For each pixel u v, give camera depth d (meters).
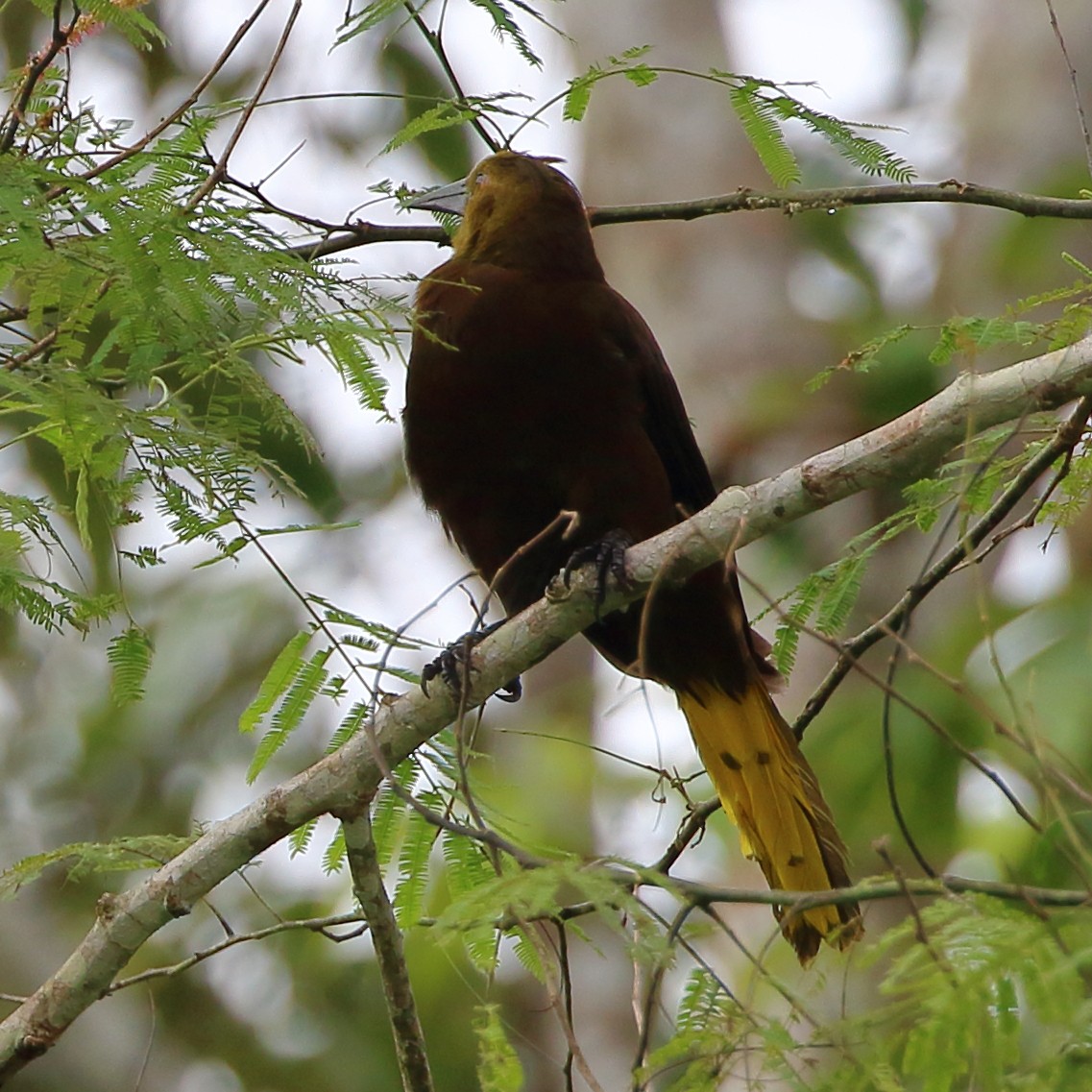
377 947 8.33
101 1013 18.55
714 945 17.14
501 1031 6.04
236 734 19.92
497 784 9.67
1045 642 15.31
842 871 10.09
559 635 8.91
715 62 21.88
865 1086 5.52
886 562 19.62
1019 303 8.27
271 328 7.16
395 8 9.05
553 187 10.56
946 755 15.42
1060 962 5.21
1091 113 21.14
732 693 10.33
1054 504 9.01
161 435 7.33
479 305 10.00
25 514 7.82
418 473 10.52
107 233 6.85
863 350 8.55
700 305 20.94
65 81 7.69
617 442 10.07
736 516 8.31
